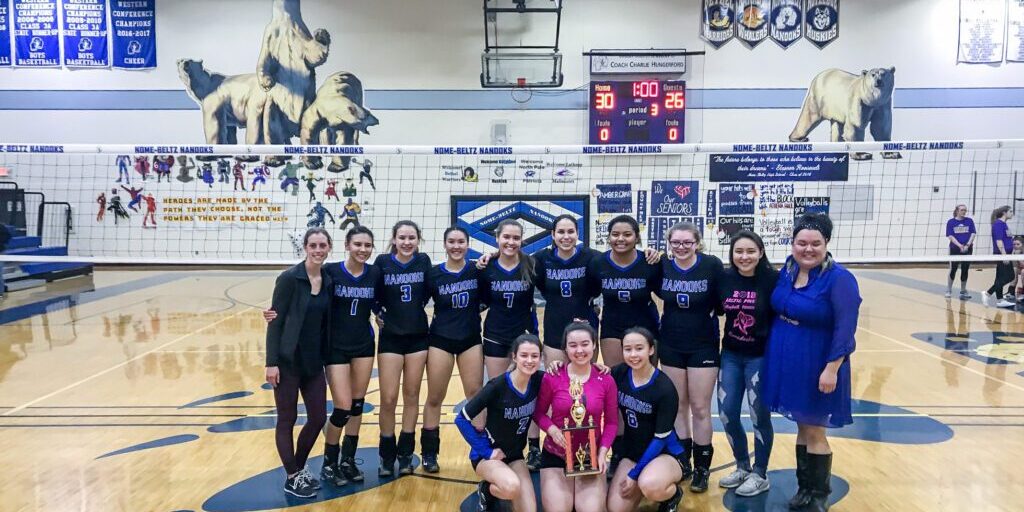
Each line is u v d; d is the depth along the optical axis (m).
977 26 13.04
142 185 13.23
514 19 13.10
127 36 13.19
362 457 4.27
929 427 4.71
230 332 7.97
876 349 7.07
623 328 3.85
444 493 3.70
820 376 3.23
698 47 13.12
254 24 13.18
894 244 13.00
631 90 12.55
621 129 12.61
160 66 13.23
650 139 12.62
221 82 13.23
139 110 13.31
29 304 9.94
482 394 3.35
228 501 3.59
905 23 13.05
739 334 3.64
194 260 7.11
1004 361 6.54
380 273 3.81
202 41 13.20
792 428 4.79
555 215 12.58
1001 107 13.17
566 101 13.17
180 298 10.53
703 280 3.61
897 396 5.43
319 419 3.65
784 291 3.38
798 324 3.32
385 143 13.31
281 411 3.60
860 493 3.69
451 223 12.76
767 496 3.65
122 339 7.59
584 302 3.95
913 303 9.99
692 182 12.91
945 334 7.82
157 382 5.87
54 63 13.19
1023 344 7.27
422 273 3.87
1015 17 13.07
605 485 3.35
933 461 4.12
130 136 13.34
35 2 13.06
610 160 12.98
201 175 13.23
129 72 13.25
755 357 3.65
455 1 13.09
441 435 4.66
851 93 13.12
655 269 3.78
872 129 13.18
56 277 12.42
